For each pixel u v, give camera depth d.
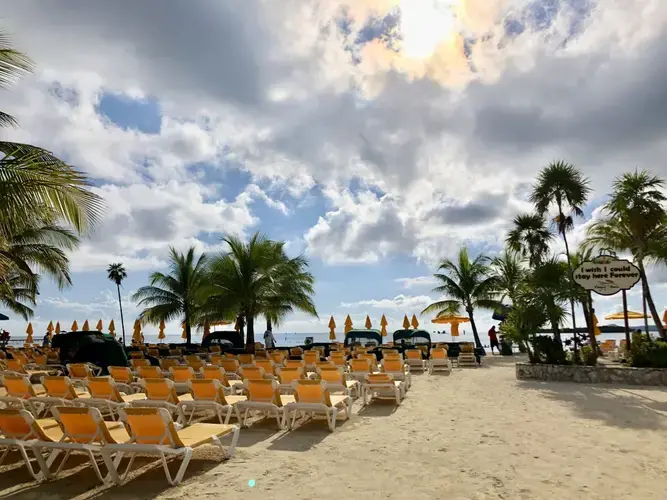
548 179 17.78
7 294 18.38
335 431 7.86
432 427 8.05
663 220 15.14
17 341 37.78
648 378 13.04
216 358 13.42
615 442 6.77
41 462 5.40
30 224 8.95
